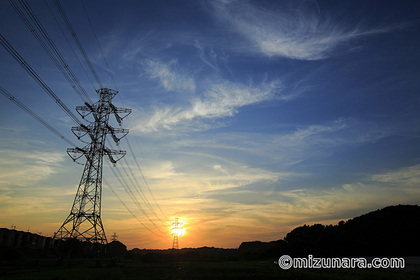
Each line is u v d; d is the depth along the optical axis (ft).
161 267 234.79
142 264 296.71
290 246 413.59
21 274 138.31
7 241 270.46
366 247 332.80
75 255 258.98
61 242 265.34
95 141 253.03
